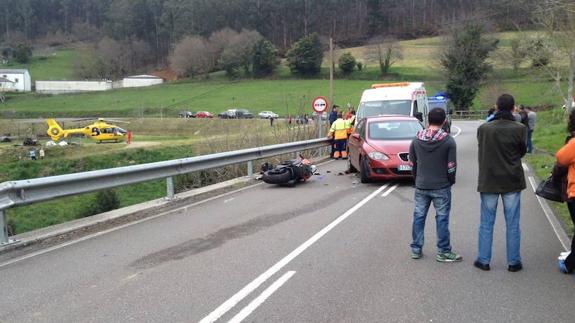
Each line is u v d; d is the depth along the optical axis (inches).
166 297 217.6
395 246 292.8
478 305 203.8
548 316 192.9
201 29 5039.4
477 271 246.4
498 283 229.0
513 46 1553.9
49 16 6692.9
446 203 260.7
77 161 1397.6
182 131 2513.5
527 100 2337.6
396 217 369.1
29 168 1365.7
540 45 1190.3
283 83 3860.7
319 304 206.7
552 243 294.7
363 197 454.0
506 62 1708.9
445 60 2723.9
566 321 188.4
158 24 5423.2
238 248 293.1
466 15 3287.4
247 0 4985.2
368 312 198.1
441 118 263.3
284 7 4948.3
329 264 259.4
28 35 6446.9
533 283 228.5
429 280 233.9
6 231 303.7
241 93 3646.7
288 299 212.4
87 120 2974.9
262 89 3710.6
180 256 279.6
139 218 384.5
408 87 754.2
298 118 932.6
